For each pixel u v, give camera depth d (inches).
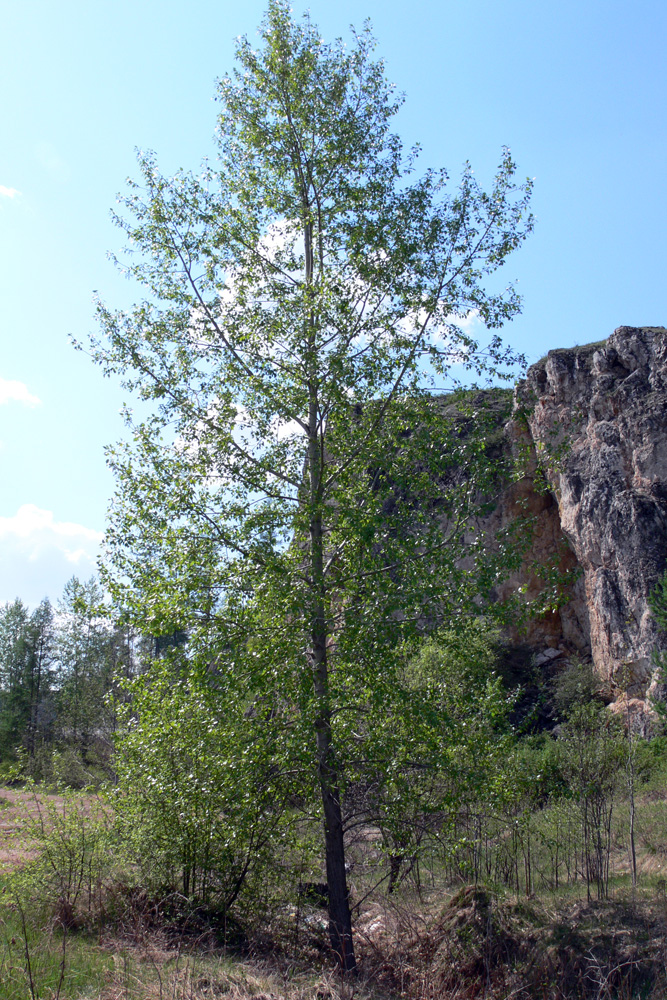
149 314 367.2
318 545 343.0
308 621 319.9
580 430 1250.6
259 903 364.8
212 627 323.6
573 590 1314.0
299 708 319.6
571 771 414.9
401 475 342.6
